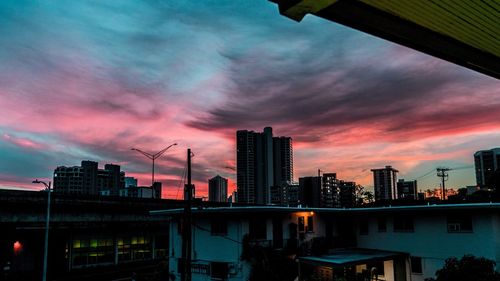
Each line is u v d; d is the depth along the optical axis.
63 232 43.25
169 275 29.06
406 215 26.80
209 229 26.55
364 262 23.38
